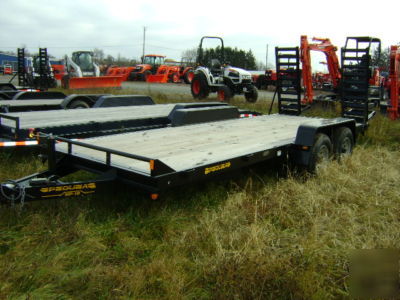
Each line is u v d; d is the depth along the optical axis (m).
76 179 4.55
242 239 3.28
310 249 2.98
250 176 4.81
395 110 10.41
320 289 2.65
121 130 6.02
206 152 4.08
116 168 3.55
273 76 26.81
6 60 49.78
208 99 15.74
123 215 3.73
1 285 2.62
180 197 4.15
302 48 11.94
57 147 4.26
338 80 12.57
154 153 4.00
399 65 10.63
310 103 12.10
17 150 5.39
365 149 6.59
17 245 3.11
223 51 15.89
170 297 2.59
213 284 2.75
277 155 4.55
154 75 31.83
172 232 3.44
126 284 2.69
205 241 3.29
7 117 5.16
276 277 2.64
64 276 2.75
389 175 5.04
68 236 3.29
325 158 5.14
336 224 3.63
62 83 19.84
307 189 4.32
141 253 3.16
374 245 3.23
